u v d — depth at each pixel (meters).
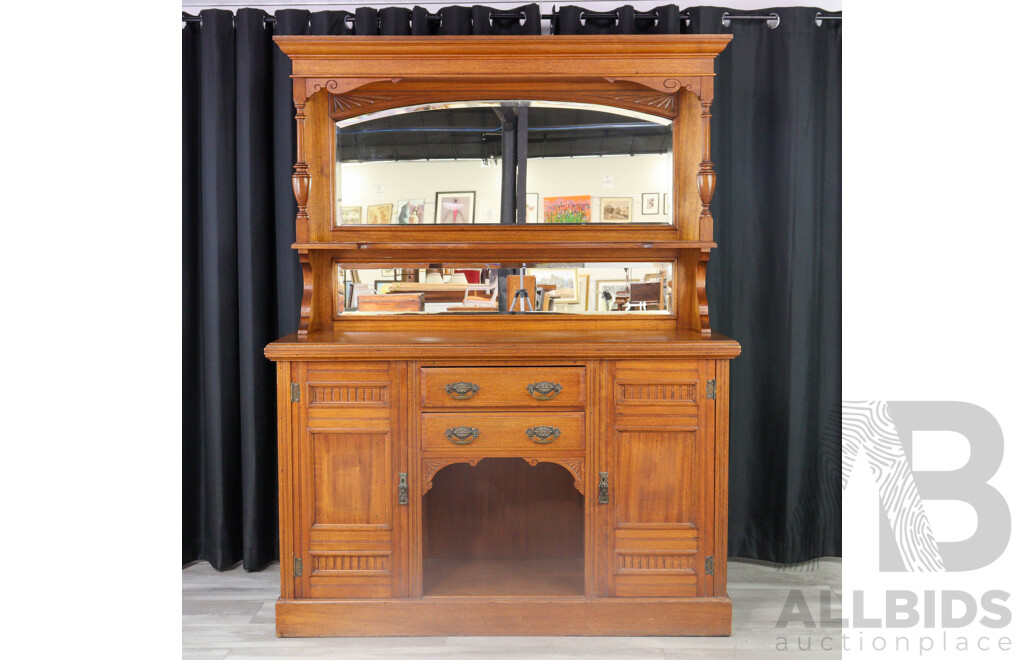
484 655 2.33
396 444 2.42
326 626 2.45
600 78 2.69
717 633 2.43
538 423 2.42
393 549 2.44
